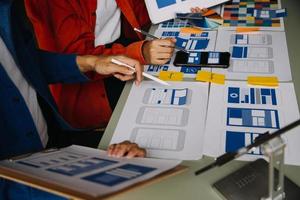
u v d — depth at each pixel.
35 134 1.05
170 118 0.92
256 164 0.73
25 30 1.20
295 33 1.25
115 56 1.11
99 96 1.34
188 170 0.75
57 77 1.21
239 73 1.07
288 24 1.31
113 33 1.53
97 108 1.34
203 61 1.13
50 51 1.25
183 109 0.94
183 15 1.41
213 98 0.97
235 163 0.75
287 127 0.56
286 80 1.02
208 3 1.44
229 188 0.69
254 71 1.07
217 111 0.92
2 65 0.99
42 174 0.64
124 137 0.87
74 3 1.37
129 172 0.64
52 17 1.34
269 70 1.07
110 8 1.49
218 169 0.74
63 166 0.68
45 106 1.21
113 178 0.61
